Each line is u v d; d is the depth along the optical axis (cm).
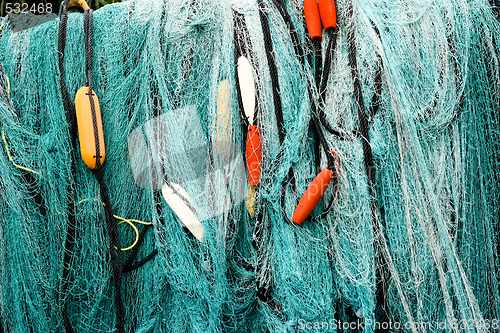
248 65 143
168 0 149
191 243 142
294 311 139
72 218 146
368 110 142
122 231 151
